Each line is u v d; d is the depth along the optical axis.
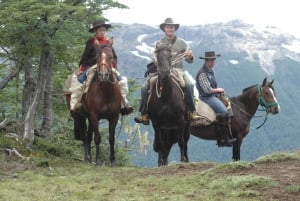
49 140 19.66
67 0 17.19
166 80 13.59
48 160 14.52
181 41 14.56
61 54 19.12
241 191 9.45
